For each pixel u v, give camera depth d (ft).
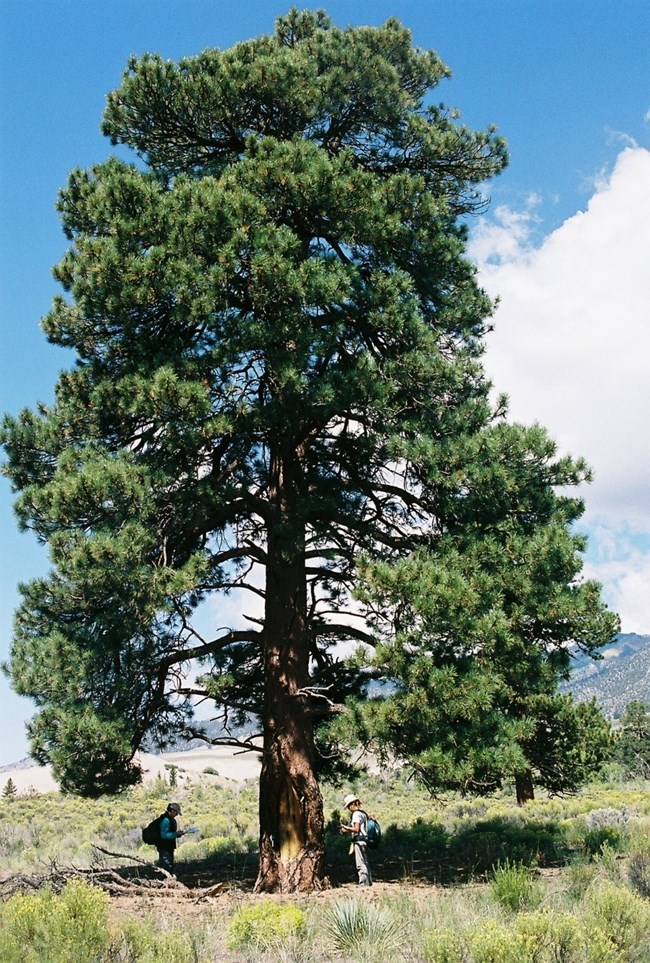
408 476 55.98
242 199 50.49
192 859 74.23
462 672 46.65
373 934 30.89
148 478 47.39
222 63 56.18
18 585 50.83
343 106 59.62
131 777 54.29
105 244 50.96
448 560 48.60
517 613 48.47
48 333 55.52
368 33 61.87
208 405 47.19
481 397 56.80
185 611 58.85
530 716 51.83
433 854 65.26
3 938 25.29
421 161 62.03
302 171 52.37
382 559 54.29
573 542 50.85
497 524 51.88
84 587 47.37
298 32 66.03
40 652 49.16
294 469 57.21
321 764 62.85
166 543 51.70
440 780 44.80
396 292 52.75
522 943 25.41
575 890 38.37
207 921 34.94
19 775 278.46
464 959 26.61
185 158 62.23
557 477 54.80
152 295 49.73
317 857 49.26
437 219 57.57
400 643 45.16
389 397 51.19
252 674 60.95
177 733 58.85
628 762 224.94
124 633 49.47
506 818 87.61
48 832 106.52
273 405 50.62
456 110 63.72
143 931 28.02
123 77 58.70
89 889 28.94
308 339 50.19
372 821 50.26
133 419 53.26
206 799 188.14
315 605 58.65
